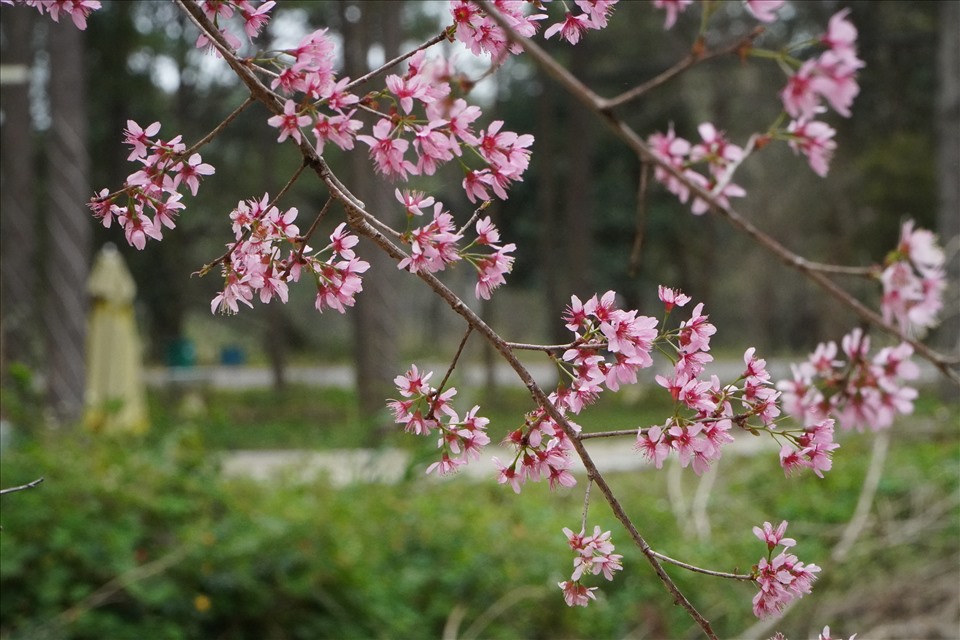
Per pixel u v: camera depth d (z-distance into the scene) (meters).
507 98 23.94
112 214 1.34
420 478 6.75
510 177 1.28
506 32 0.93
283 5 20.17
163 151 1.33
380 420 7.07
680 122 22.55
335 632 5.21
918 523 6.77
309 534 5.45
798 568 1.32
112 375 11.87
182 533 5.16
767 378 1.36
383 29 15.48
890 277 1.07
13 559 4.57
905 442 8.85
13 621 4.64
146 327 27.27
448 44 1.32
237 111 1.32
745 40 0.94
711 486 7.19
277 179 22.92
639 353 1.34
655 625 5.77
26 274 17.61
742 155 1.21
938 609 5.89
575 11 1.42
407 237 1.29
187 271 24.69
